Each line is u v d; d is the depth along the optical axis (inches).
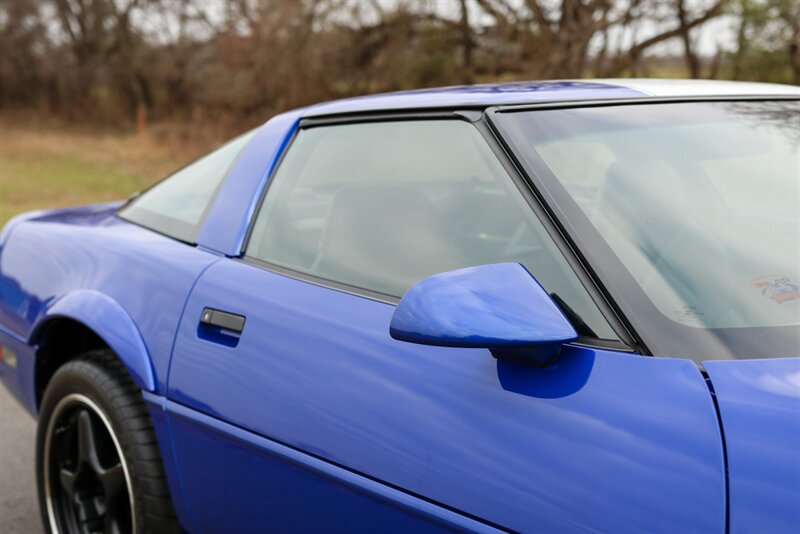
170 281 88.7
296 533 71.7
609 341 56.0
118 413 89.6
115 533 94.5
